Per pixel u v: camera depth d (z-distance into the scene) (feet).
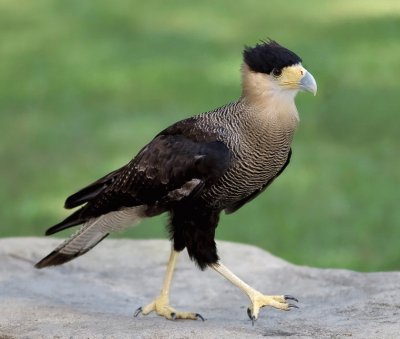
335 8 87.25
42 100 67.56
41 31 83.87
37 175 55.77
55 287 31.35
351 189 52.01
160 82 69.36
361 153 56.24
